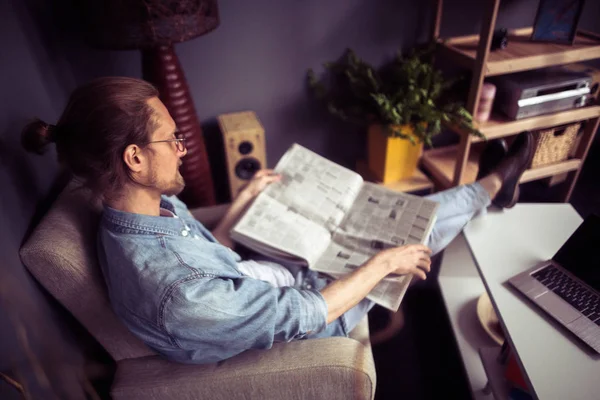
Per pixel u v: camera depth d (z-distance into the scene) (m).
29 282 0.80
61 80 1.32
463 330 1.40
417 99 1.64
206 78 1.82
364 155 2.23
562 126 1.81
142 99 0.74
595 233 1.04
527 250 1.16
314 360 0.83
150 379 0.83
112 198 0.79
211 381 0.82
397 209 1.22
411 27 1.92
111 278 0.79
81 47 1.53
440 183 2.07
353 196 1.26
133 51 1.67
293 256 1.10
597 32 2.13
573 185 2.01
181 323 0.74
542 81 1.72
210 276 0.79
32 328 0.49
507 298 1.02
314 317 0.84
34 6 1.22
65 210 0.86
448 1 1.87
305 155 1.36
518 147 1.34
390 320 1.54
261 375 0.81
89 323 0.86
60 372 0.50
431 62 1.88
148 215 0.80
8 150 0.83
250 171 1.80
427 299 1.63
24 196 0.86
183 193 1.68
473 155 2.11
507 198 1.32
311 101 2.01
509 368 1.07
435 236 1.28
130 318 0.78
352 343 0.87
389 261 0.99
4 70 0.91
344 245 1.14
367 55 1.95
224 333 0.76
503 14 1.94
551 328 0.94
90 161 0.73
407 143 1.82
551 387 0.82
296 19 1.79
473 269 1.61
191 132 1.57
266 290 0.82
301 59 1.89
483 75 1.57
